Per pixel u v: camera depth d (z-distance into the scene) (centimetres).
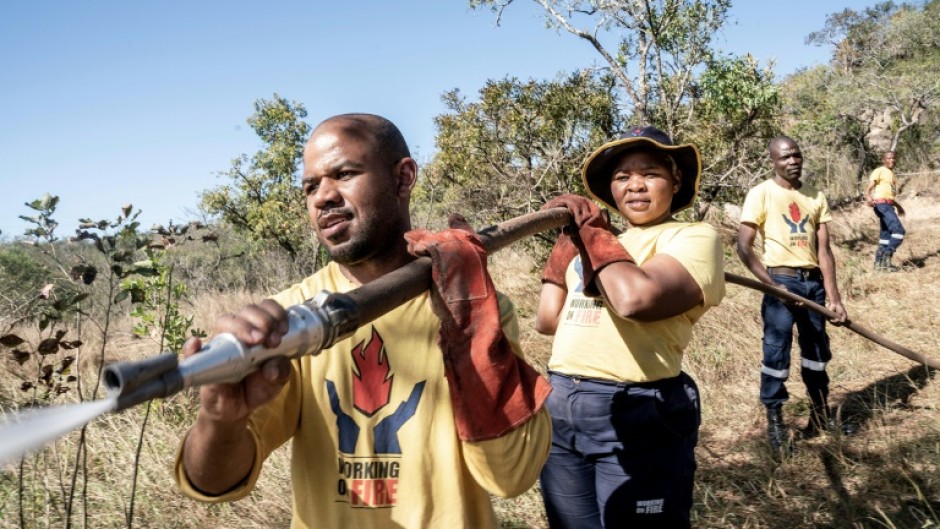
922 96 1923
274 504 392
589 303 275
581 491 272
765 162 977
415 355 161
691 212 969
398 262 169
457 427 147
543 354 630
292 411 162
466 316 144
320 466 160
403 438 157
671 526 259
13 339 324
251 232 1238
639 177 273
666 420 258
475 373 144
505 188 846
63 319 365
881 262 1024
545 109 825
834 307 488
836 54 3281
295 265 1185
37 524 376
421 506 155
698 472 444
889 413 507
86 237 345
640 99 922
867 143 1942
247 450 143
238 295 952
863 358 645
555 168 830
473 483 161
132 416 479
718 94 934
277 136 1335
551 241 823
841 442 454
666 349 260
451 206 945
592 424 263
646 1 880
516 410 146
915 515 365
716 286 248
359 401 159
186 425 477
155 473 420
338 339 124
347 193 160
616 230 301
